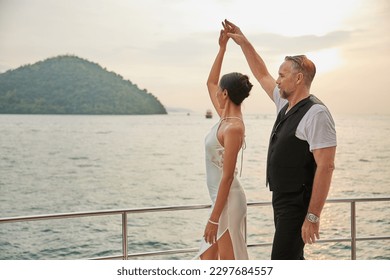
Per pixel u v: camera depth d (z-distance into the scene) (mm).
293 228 2229
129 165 36812
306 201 2221
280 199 2275
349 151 32250
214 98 2736
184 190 33688
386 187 30672
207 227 2383
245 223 2506
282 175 2246
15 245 22969
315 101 2209
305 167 2211
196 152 39688
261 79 2727
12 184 34594
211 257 2545
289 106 2316
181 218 25500
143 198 32844
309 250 18031
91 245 23078
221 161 2459
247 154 32781
